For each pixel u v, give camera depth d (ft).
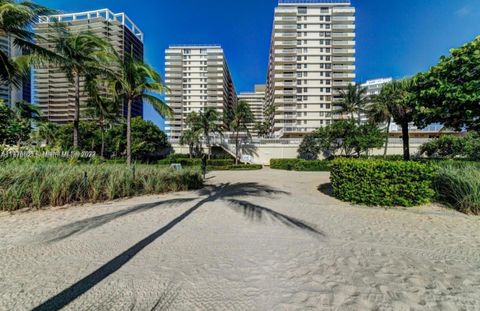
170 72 259.80
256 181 44.32
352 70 190.19
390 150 99.14
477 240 12.48
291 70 191.62
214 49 260.83
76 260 10.01
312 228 14.69
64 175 21.88
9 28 26.53
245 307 6.95
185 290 7.82
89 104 69.87
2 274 8.78
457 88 19.89
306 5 194.39
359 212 18.78
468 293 7.70
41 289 7.81
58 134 89.35
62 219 16.53
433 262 9.94
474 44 19.79
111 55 37.32
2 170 20.15
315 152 95.55
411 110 26.89
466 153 67.56
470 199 18.13
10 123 40.96
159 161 93.40
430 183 20.63
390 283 8.30
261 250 11.23
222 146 113.60
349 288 8.00
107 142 99.19
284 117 191.42
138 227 14.82
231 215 17.89
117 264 9.66
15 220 16.20
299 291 7.82
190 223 15.75
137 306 6.95
